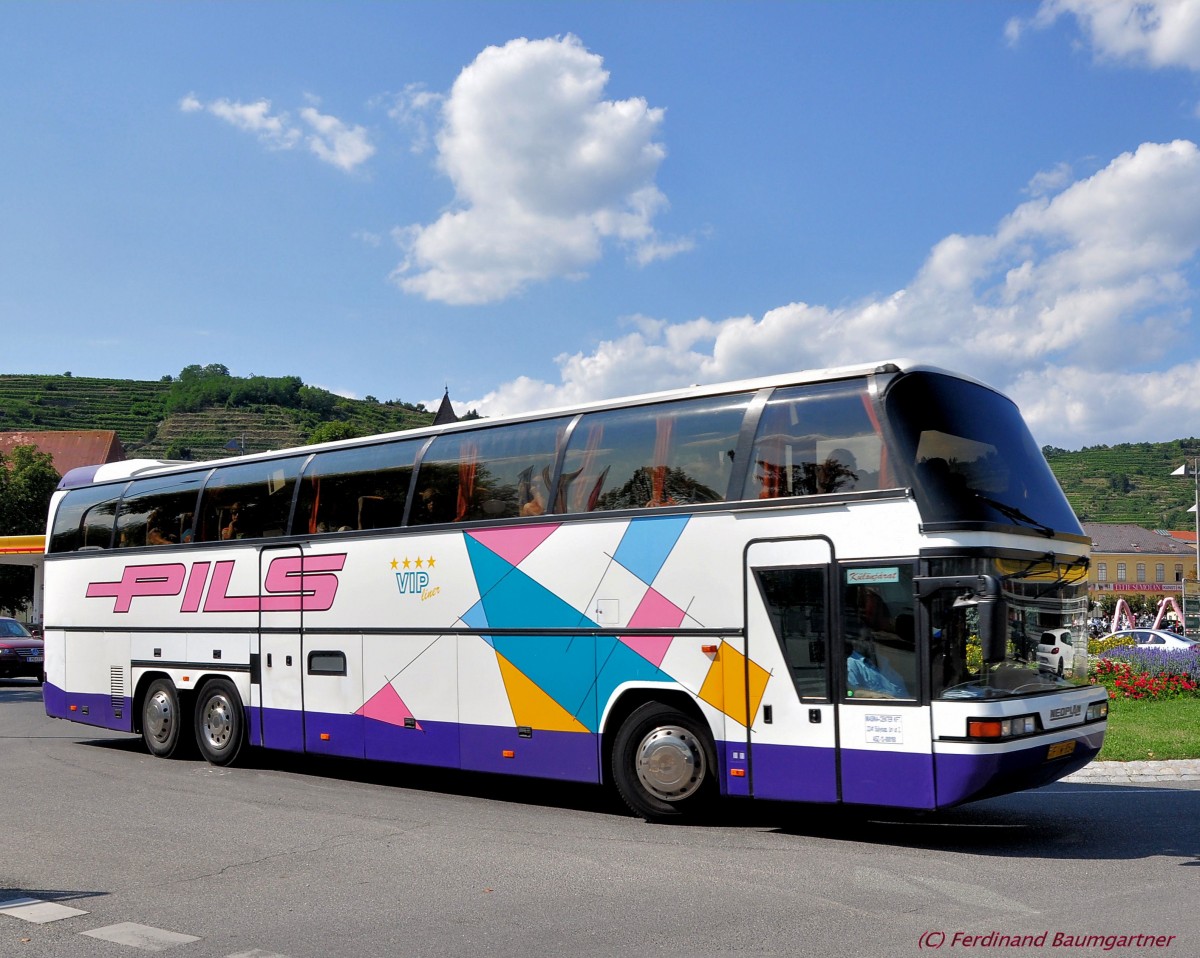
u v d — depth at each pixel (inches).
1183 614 1676.9
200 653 564.1
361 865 326.3
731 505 374.0
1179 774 492.1
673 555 385.7
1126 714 690.8
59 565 663.1
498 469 447.5
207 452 5989.2
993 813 405.1
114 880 310.2
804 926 254.4
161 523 599.8
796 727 351.9
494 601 436.8
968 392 366.9
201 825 393.4
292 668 514.9
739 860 326.6
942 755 323.0
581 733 405.4
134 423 6481.3
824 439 358.6
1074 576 376.8
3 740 674.8
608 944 242.5
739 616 367.6
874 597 340.2
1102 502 7568.9
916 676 329.7
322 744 498.6
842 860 325.4
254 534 544.7
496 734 431.5
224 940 250.4
